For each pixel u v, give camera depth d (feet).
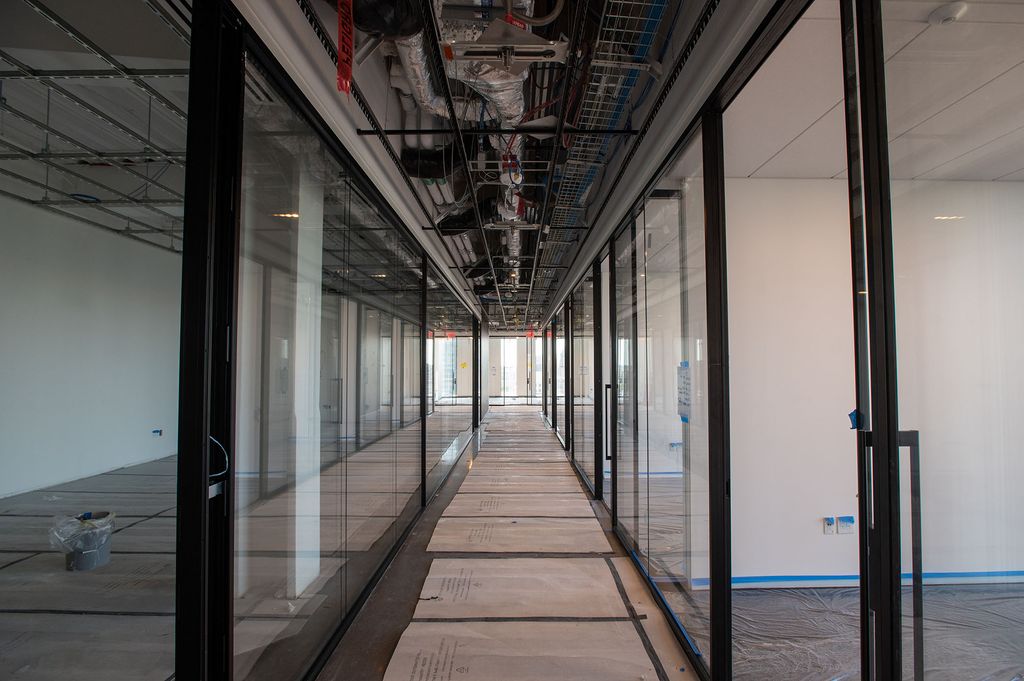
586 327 18.31
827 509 9.41
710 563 6.25
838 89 6.60
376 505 10.41
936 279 3.28
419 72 6.73
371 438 10.28
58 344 17.88
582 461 19.77
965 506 3.28
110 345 20.30
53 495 16.22
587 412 18.33
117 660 6.96
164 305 23.53
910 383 3.20
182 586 4.03
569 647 7.29
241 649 5.46
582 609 8.48
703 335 6.79
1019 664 3.18
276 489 6.34
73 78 9.42
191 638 4.02
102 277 19.92
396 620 8.22
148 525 12.92
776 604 8.85
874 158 3.20
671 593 8.25
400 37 5.60
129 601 8.64
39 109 11.96
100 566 10.14
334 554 8.10
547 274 23.61
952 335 3.31
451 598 8.93
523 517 13.97
